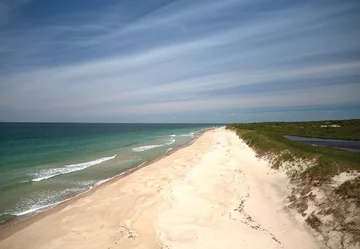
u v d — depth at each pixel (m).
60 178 19.08
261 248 7.71
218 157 24.45
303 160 13.61
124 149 37.44
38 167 22.97
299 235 8.47
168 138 63.16
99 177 19.58
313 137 39.09
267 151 19.89
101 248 8.56
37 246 8.94
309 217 9.30
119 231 9.80
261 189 13.43
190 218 10.26
